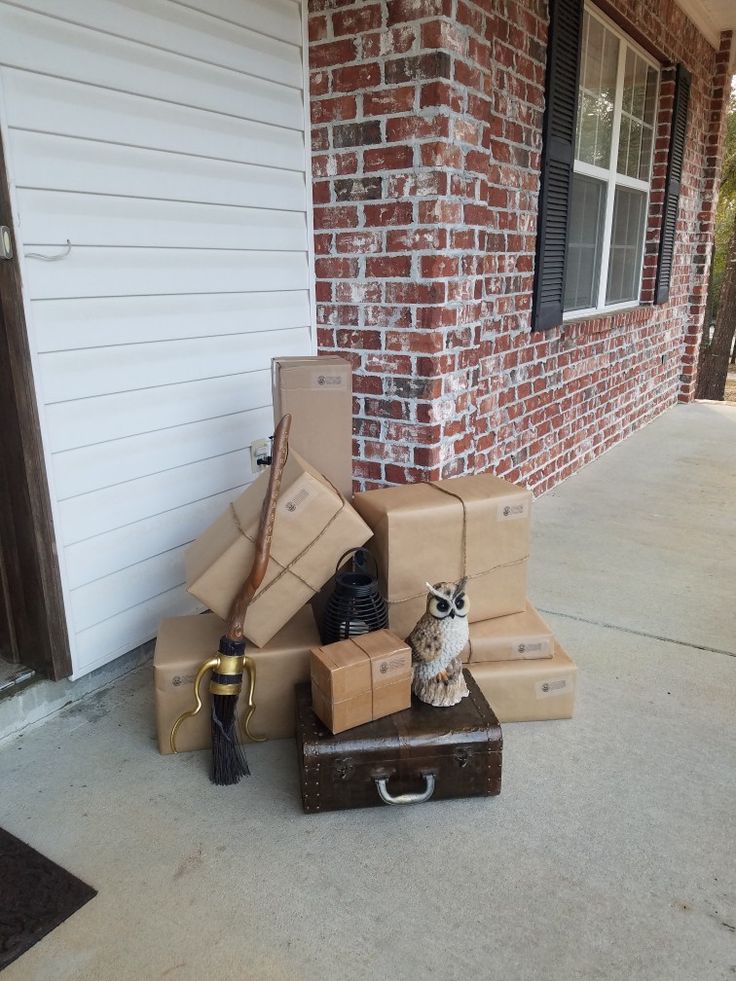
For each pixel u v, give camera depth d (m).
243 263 2.62
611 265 5.07
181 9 2.25
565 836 1.73
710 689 2.34
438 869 1.64
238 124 2.50
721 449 5.29
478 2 2.62
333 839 1.72
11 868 1.63
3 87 1.83
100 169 2.10
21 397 1.95
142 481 2.39
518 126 3.10
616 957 1.43
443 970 1.40
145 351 2.32
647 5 4.46
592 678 2.40
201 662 1.94
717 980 1.38
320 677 1.78
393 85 2.56
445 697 1.88
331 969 1.40
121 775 1.94
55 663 2.15
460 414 2.99
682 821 1.78
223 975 1.39
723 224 14.08
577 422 4.52
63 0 1.93
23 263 1.92
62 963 1.42
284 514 1.88
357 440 2.97
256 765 1.98
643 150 5.20
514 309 3.36
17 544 2.09
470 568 2.14
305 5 2.67
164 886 1.59
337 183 2.78
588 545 3.52
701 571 3.24
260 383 2.79
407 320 2.73
